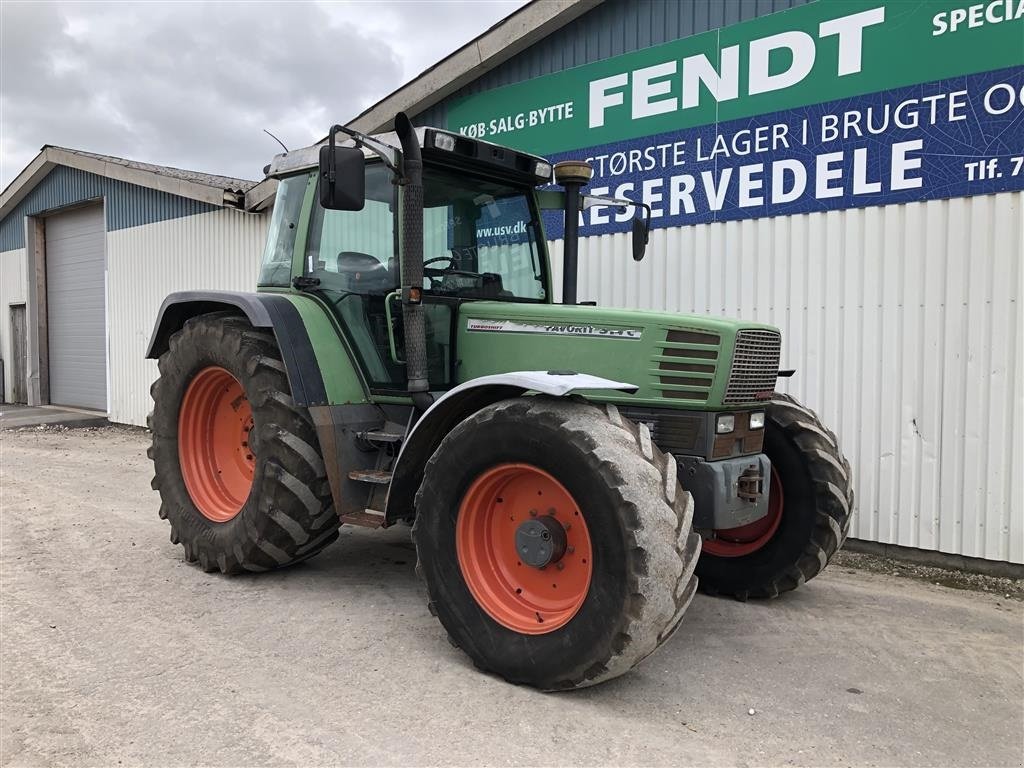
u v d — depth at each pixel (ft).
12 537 16.88
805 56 17.44
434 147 12.42
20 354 51.16
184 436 15.37
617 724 9.07
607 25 20.79
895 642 12.01
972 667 11.08
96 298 44.19
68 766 7.94
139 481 23.91
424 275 13.03
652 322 11.30
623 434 9.48
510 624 10.09
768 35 17.93
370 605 12.95
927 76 15.88
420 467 11.63
